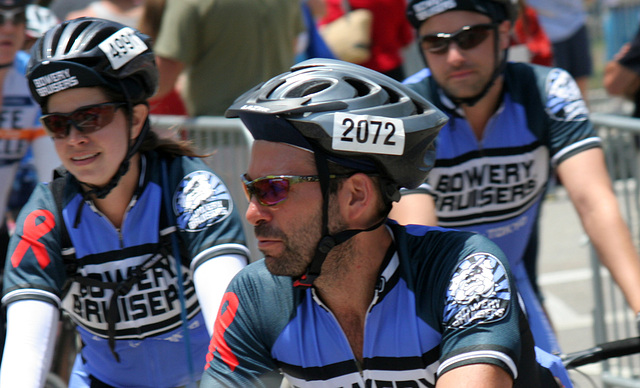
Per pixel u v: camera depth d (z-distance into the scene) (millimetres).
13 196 9961
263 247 4363
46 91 5457
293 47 12438
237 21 11172
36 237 5574
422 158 4508
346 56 15023
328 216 4285
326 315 4504
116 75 5496
